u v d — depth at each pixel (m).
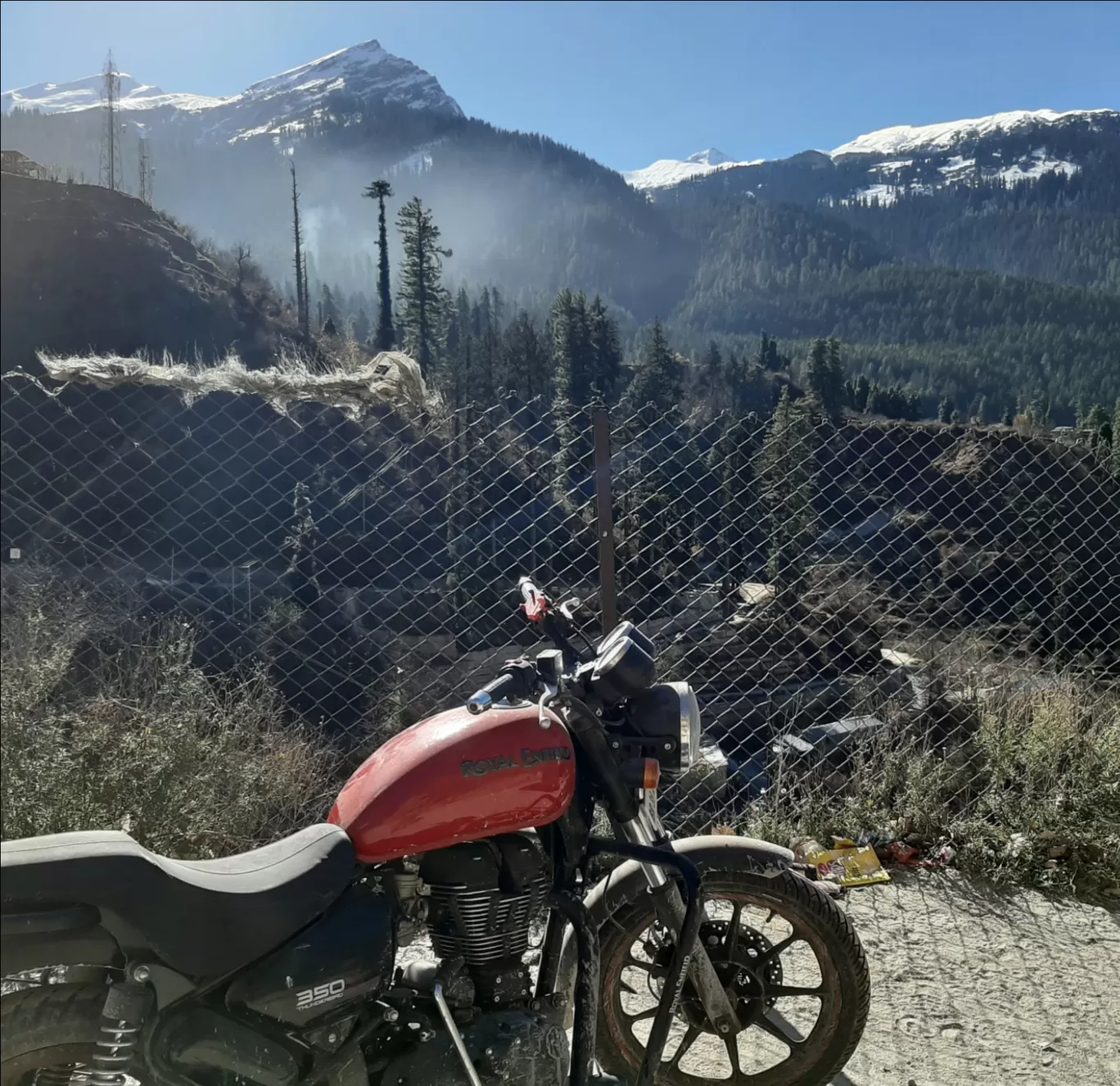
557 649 2.08
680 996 2.32
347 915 1.83
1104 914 3.39
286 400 3.55
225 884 1.73
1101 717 4.33
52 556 3.80
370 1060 1.90
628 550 4.55
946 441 5.34
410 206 67.88
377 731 4.27
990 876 3.62
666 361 59.56
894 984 2.93
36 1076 1.71
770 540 4.75
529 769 1.90
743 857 2.25
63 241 65.56
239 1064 1.71
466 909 1.92
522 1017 1.92
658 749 2.02
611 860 3.00
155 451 21.73
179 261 70.25
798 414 4.86
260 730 3.72
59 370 3.29
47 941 1.60
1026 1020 2.78
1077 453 5.38
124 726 3.26
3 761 2.91
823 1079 2.33
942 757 4.19
